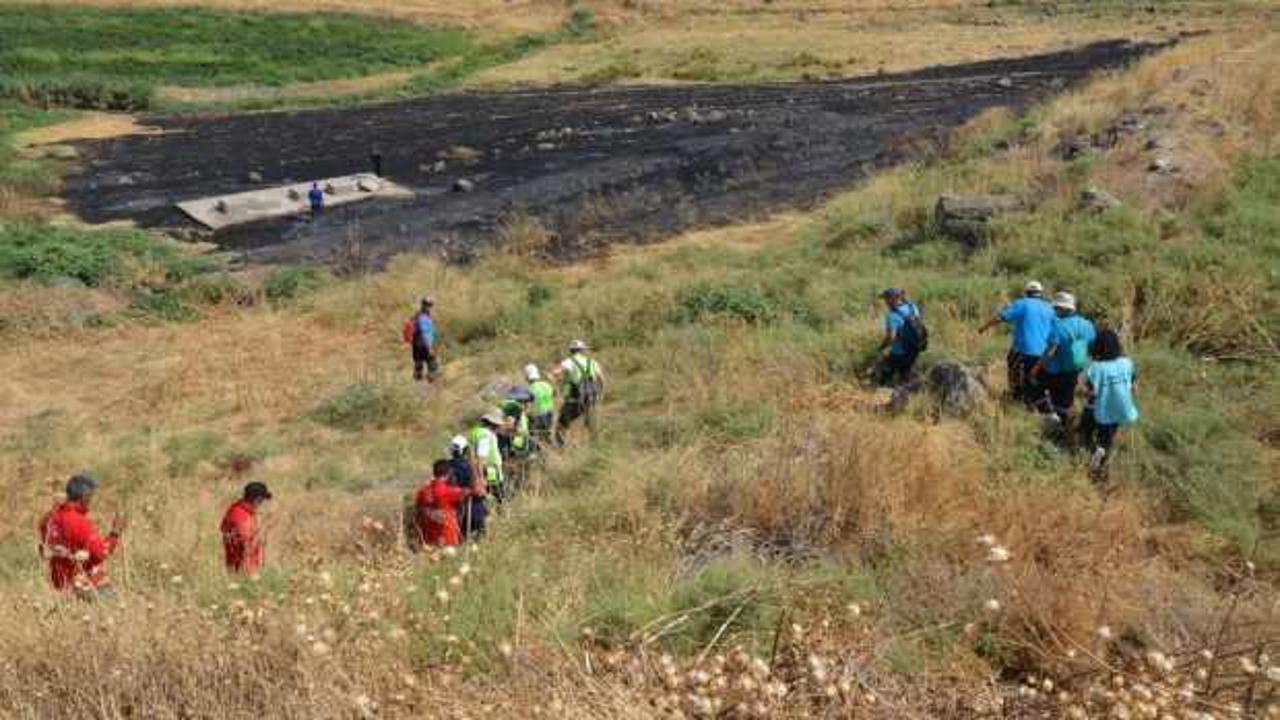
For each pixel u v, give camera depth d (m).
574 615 5.10
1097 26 62.16
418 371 15.80
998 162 21.48
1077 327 9.64
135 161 37.72
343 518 9.40
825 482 7.16
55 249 23.98
